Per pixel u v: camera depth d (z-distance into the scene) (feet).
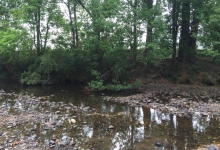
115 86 64.69
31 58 84.12
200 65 78.84
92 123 35.04
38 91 65.51
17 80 86.63
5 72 90.17
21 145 26.43
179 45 80.94
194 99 51.83
